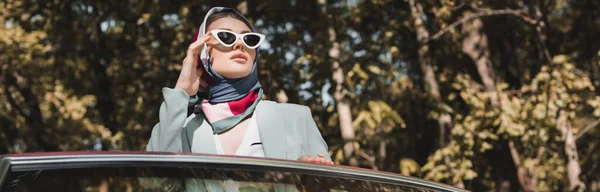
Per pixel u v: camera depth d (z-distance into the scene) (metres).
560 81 11.53
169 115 2.79
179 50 13.69
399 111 15.32
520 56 15.62
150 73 14.70
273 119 2.87
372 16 13.70
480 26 14.04
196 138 2.83
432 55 14.05
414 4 12.93
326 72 12.52
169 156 1.99
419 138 16.27
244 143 2.83
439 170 12.62
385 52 13.47
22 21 14.20
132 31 14.16
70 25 14.56
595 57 12.18
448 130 14.59
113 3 14.48
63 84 15.11
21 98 16.72
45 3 14.43
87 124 14.54
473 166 14.21
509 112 12.20
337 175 2.22
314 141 2.91
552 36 15.05
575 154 11.94
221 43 2.88
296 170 2.15
